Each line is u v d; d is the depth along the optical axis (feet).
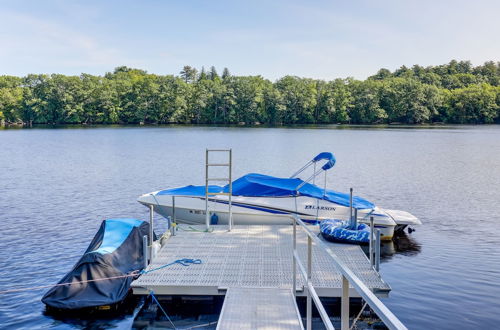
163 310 28.73
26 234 47.06
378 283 27.91
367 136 233.35
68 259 38.96
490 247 44.01
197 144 179.52
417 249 43.32
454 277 35.32
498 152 148.87
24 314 28.30
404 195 72.69
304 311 28.40
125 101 378.94
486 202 67.00
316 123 397.60
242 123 392.27
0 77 436.35
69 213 57.26
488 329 26.53
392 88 398.42
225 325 21.11
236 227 41.47
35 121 360.69
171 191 46.21
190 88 401.70
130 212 58.13
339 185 82.17
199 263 31.35
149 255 33.96
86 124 373.81
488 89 428.15
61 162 116.47
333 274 29.30
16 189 75.36
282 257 32.86
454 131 286.46
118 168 104.63
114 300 28.40
